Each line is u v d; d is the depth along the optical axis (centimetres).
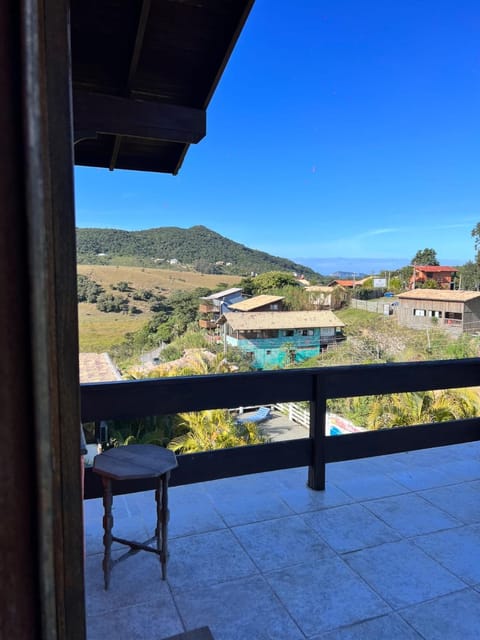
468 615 180
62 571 39
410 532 240
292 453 283
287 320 2853
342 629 173
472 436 333
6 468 35
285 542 229
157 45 233
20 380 35
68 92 37
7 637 36
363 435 301
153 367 1691
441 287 3956
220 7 216
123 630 172
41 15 35
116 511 261
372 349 2539
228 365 1661
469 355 2184
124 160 325
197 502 270
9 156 34
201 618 178
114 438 814
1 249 34
